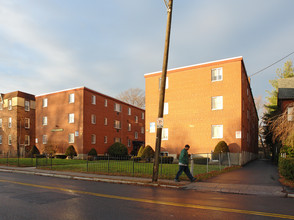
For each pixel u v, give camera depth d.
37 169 18.38
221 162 19.53
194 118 26.97
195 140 26.64
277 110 30.83
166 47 12.01
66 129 35.62
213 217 5.86
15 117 41.09
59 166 19.59
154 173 11.66
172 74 28.83
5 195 8.48
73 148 33.78
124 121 44.53
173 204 7.21
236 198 8.39
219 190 9.86
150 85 30.19
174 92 28.47
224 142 23.73
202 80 26.97
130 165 17.62
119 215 5.99
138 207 6.80
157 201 7.63
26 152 37.47
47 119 37.75
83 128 34.22
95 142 36.38
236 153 23.73
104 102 39.41
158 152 11.74
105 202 7.43
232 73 25.39
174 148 27.72
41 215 5.95
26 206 6.85
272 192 9.38
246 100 29.67
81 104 34.72
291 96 28.73
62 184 11.43
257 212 6.39
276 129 13.88
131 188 10.41
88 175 14.52
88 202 7.42
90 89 36.12
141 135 50.16
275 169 19.41
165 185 10.86
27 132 42.59
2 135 42.53
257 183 11.59
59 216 5.88
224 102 25.53
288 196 8.76
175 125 27.97
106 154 38.44
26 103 43.03
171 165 18.58
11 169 18.41
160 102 11.92
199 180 12.45
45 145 35.28
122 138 43.47
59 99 36.94
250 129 35.38
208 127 26.09
